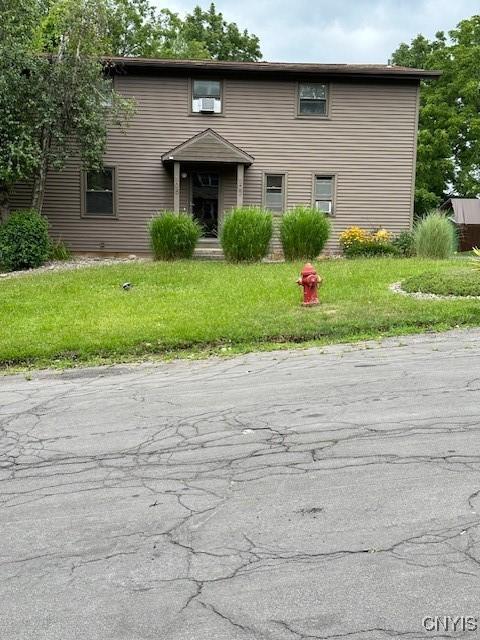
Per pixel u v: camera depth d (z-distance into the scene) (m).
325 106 19.81
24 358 7.73
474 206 30.20
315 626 2.42
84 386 6.48
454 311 8.77
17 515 3.54
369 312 8.97
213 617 2.51
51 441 4.80
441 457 3.98
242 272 12.92
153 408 5.51
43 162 17.39
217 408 5.38
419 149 36.34
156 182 19.69
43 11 19.05
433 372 6.14
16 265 16.30
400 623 2.41
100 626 2.51
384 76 19.48
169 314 9.37
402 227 20.12
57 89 16.70
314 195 20.00
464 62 36.31
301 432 4.62
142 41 35.50
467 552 2.86
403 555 2.86
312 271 9.68
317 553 2.93
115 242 19.73
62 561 3.01
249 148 19.75
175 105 19.52
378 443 4.29
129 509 3.52
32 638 2.46
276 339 8.17
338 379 6.09
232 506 3.47
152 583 2.77
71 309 9.96
